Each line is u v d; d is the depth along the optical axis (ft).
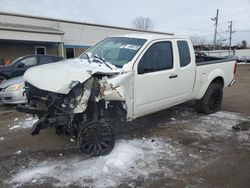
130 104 15.69
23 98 25.46
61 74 13.69
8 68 32.83
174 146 16.33
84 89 13.64
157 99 17.47
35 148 16.06
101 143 14.67
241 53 216.33
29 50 67.62
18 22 66.80
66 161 14.29
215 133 18.71
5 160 14.51
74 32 82.58
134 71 15.57
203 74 21.42
